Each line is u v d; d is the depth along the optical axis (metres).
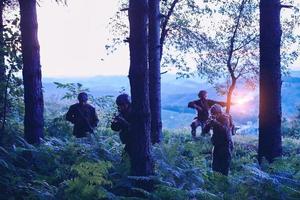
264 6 10.75
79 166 7.11
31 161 8.79
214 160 10.75
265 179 7.42
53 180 8.05
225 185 7.72
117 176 7.98
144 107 7.55
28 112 10.20
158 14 13.40
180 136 18.28
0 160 7.75
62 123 13.09
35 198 7.11
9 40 10.16
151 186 7.53
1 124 10.69
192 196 7.27
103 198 7.12
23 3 10.13
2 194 7.27
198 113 17.23
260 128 10.91
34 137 10.16
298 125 25.48
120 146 10.27
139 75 7.50
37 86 10.27
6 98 10.46
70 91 14.35
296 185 7.55
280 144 10.80
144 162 7.58
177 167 8.12
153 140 13.11
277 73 10.75
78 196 6.89
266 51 10.74
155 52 13.40
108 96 15.80
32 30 10.19
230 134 10.78
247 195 7.36
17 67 10.24
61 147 9.56
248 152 16.34
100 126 16.91
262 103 10.84
